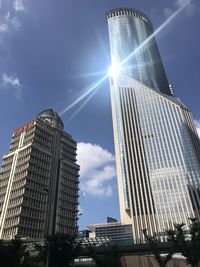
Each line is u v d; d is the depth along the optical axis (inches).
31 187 5137.8
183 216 7175.2
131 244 2910.9
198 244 1728.6
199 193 7377.0
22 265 1877.5
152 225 7367.1
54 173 5846.5
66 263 2047.2
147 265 3095.5
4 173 5659.5
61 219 5442.9
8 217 4795.8
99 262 2000.5
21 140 6067.9
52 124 6653.5
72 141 6953.7
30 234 4692.4
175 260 2903.5
